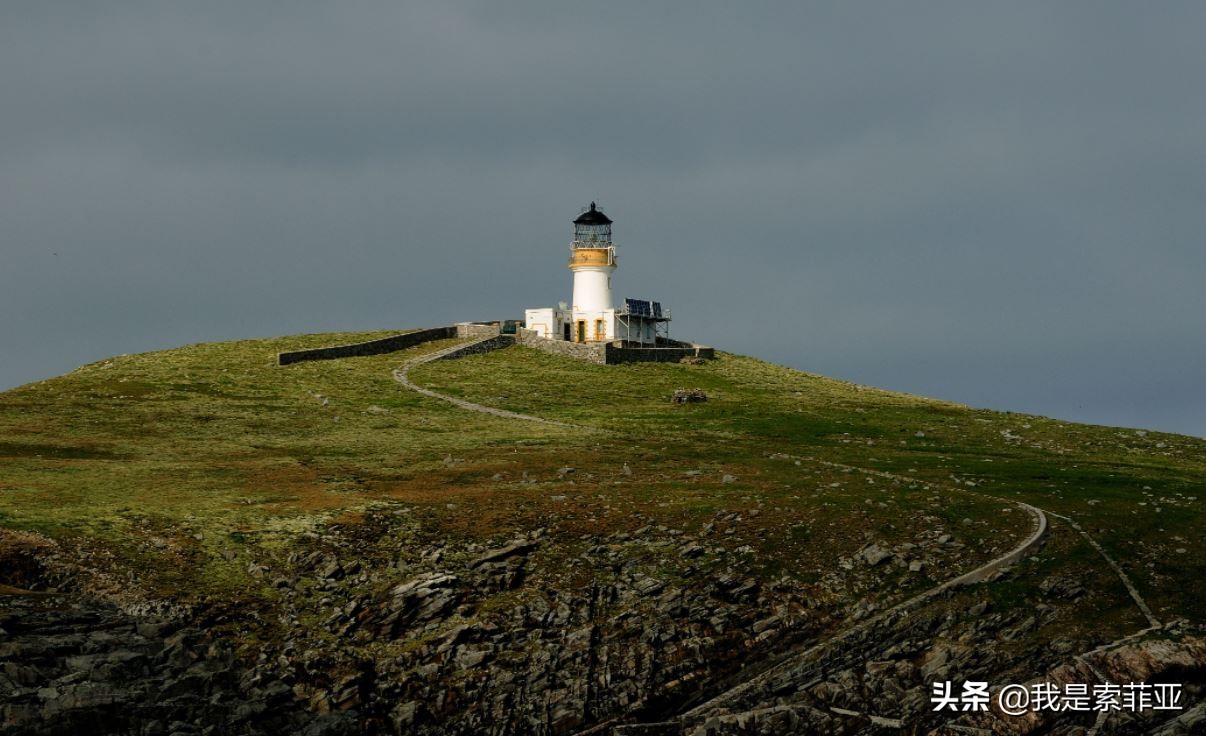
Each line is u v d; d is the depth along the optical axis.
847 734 74.62
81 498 96.94
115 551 84.25
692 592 85.31
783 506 100.00
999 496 106.81
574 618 82.00
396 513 94.94
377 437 131.12
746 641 81.94
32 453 116.50
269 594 81.25
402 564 86.25
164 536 87.38
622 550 90.38
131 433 128.75
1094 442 138.38
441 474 111.19
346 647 77.06
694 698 78.06
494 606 82.19
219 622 77.56
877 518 97.38
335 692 73.44
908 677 79.25
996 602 85.75
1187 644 80.00
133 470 109.38
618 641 80.62
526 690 76.44
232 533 88.62
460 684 75.81
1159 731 73.62
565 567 87.44
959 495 104.81
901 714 76.00
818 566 90.06
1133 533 96.25
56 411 137.25
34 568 81.12
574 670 78.19
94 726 66.56
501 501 99.50
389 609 80.06
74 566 81.44
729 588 86.50
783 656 80.94
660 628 81.62
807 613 84.69
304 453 121.25
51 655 70.56
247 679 73.00
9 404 139.25
